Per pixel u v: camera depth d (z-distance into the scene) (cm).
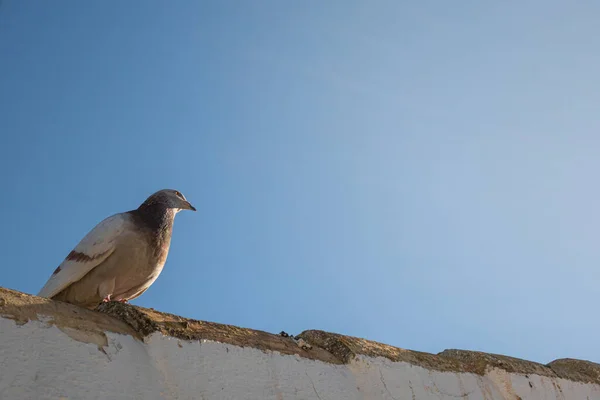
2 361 267
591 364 542
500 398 448
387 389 398
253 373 346
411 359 436
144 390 299
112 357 303
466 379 446
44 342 287
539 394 466
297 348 388
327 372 380
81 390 279
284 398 345
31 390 266
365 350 416
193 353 333
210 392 320
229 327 372
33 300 308
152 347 323
